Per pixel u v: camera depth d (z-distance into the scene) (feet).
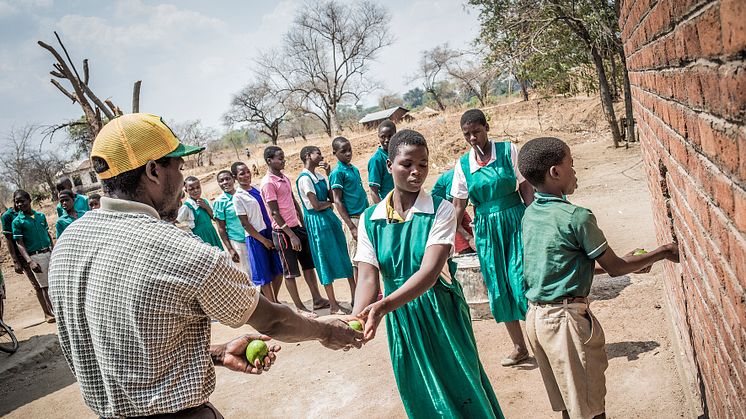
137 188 7.14
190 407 6.79
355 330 8.70
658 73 8.39
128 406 6.66
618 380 13.21
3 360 24.62
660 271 18.85
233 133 307.58
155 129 7.29
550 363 10.27
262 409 15.78
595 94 79.00
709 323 7.34
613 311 16.74
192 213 26.43
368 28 189.98
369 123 176.24
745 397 5.53
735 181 4.51
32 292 42.14
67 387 20.81
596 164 46.37
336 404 15.29
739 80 3.88
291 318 7.65
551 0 49.52
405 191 9.98
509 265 14.73
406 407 10.34
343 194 21.80
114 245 6.71
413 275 9.55
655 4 7.25
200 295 6.61
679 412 11.49
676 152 7.94
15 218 30.71
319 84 201.67
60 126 49.75
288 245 22.99
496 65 52.95
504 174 14.53
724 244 5.40
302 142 185.26
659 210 12.39
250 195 23.50
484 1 52.24
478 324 18.85
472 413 10.14
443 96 224.12
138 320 6.49
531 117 80.64
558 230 9.89
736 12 3.67
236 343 8.04
